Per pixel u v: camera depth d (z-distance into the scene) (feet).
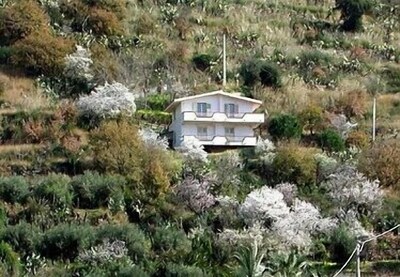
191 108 199.41
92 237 150.00
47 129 192.24
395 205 172.45
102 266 142.72
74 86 219.20
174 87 224.33
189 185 166.40
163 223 160.76
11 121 196.03
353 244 153.99
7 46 232.73
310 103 221.05
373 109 221.05
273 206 161.48
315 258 154.30
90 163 180.65
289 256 137.59
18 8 238.48
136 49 240.53
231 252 148.05
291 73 240.12
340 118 212.84
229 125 199.72
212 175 174.40
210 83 231.09
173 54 237.86
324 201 172.65
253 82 231.91
